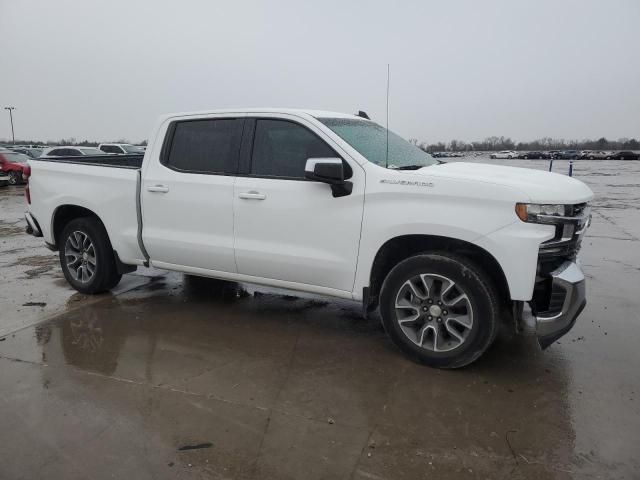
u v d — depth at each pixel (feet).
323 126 13.62
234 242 14.67
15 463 8.85
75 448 9.27
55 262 23.91
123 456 9.06
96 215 17.49
